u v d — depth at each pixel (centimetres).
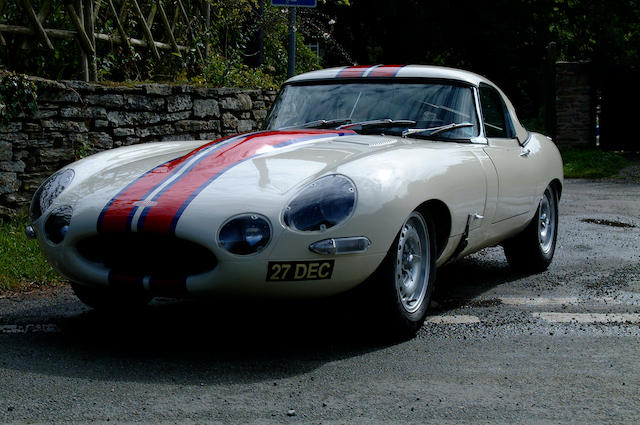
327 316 477
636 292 554
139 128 783
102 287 400
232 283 373
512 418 311
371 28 2759
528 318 477
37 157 688
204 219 371
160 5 941
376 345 415
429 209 443
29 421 303
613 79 1905
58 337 426
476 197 475
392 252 400
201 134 866
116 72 893
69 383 348
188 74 1006
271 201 376
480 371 370
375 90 521
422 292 437
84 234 391
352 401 329
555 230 650
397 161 418
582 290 561
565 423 306
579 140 1892
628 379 360
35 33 751
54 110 700
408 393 339
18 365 373
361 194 385
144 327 450
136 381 352
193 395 334
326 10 2614
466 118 513
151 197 389
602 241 774
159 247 384
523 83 2652
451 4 2591
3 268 561
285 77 1384
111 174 425
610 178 1395
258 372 367
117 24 865
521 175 553
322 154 421
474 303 519
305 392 339
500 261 681
